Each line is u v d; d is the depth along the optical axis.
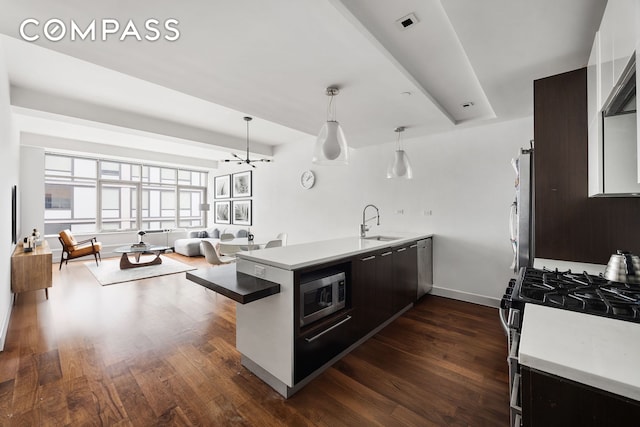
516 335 1.18
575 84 1.80
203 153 7.03
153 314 3.15
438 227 3.78
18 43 2.35
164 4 1.36
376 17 1.59
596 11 1.41
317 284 1.97
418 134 3.78
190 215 8.84
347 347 2.26
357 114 2.96
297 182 5.61
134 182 7.64
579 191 1.80
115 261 6.25
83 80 2.98
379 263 2.66
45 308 3.32
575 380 0.67
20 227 5.04
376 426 1.55
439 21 1.63
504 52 1.81
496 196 3.33
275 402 1.74
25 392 1.79
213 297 3.76
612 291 1.24
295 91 2.39
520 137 3.16
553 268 1.71
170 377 1.98
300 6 1.37
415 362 2.18
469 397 1.78
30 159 5.28
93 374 2.00
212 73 2.07
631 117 1.29
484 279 3.44
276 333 1.84
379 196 4.35
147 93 3.31
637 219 1.67
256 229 6.62
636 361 0.70
